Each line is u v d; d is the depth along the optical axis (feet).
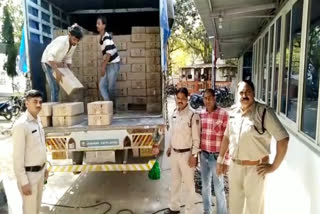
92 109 12.63
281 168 13.10
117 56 15.83
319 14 9.57
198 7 16.66
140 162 13.15
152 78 17.12
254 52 31.91
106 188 15.60
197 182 14.56
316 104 9.45
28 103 10.03
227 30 27.02
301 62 11.25
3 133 31.07
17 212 12.59
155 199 14.02
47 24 17.47
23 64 17.56
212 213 12.23
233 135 9.21
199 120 11.22
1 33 64.34
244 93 8.74
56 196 14.62
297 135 11.30
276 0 17.30
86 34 18.63
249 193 8.91
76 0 19.11
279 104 16.17
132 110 17.21
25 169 9.95
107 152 12.78
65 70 14.44
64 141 12.60
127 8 20.52
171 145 11.87
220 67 78.89
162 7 13.76
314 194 8.60
